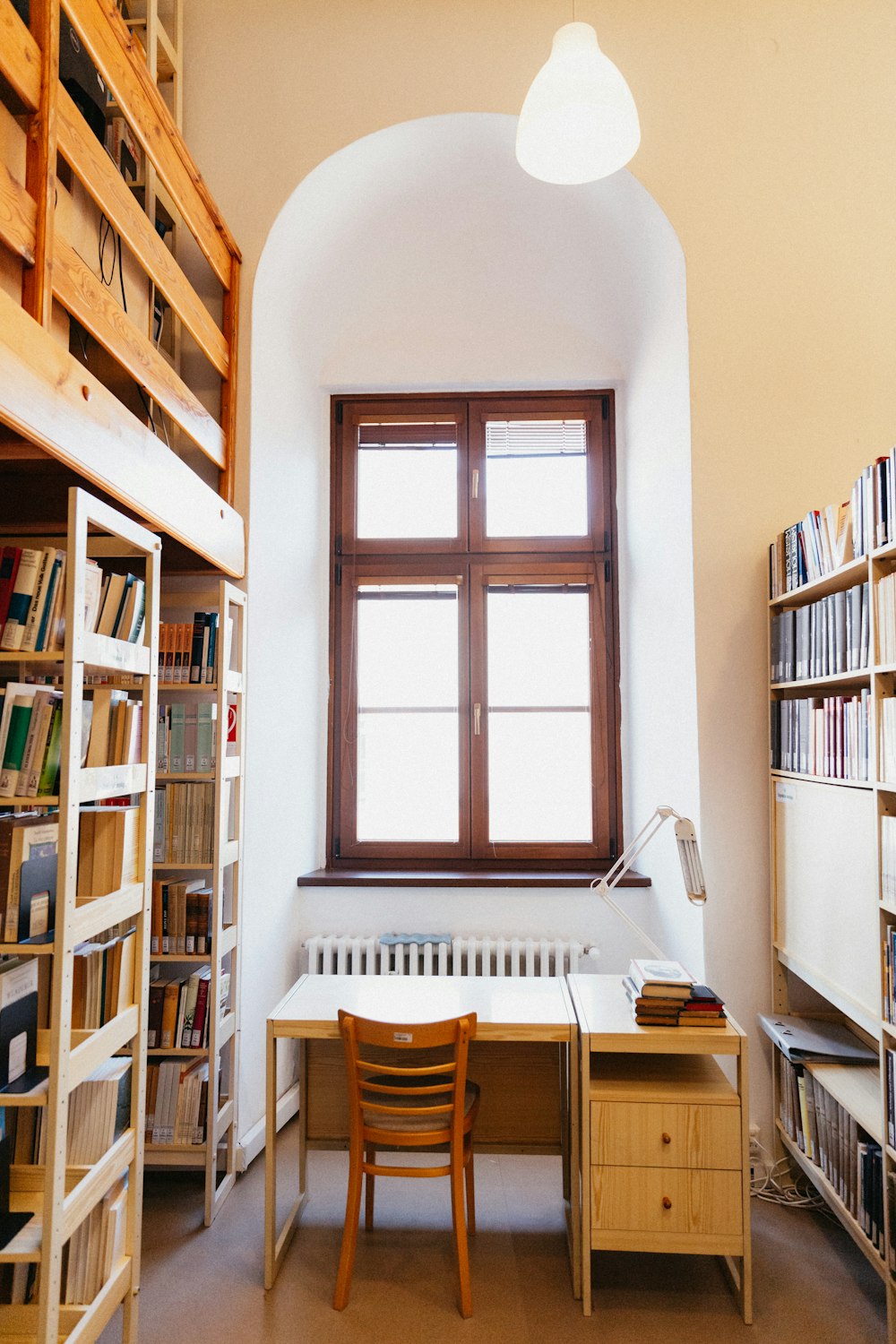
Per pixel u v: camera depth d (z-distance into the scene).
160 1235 2.57
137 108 2.22
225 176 3.25
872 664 2.15
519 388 4.16
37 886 1.74
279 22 3.32
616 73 2.20
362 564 4.17
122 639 2.03
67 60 2.04
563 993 2.63
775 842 2.93
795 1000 2.92
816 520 2.61
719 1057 2.95
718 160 3.22
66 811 1.68
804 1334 2.14
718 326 3.16
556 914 3.75
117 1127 2.00
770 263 3.17
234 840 2.94
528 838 4.03
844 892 2.37
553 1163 3.10
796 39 3.26
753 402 3.13
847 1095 2.30
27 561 1.77
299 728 3.73
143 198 2.94
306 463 3.86
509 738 4.08
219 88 3.31
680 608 3.25
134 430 2.01
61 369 1.64
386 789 4.09
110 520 1.88
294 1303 2.24
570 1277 2.37
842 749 2.38
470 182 3.54
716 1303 2.26
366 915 3.77
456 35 3.29
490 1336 2.12
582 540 4.14
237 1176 2.95
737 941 2.97
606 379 4.09
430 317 4.11
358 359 4.11
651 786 3.66
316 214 3.43
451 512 4.19
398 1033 2.21
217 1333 2.12
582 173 2.46
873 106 3.22
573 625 4.13
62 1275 1.86
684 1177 2.21
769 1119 2.91
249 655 3.08
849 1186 2.30
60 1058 1.64
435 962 3.69
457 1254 2.24
